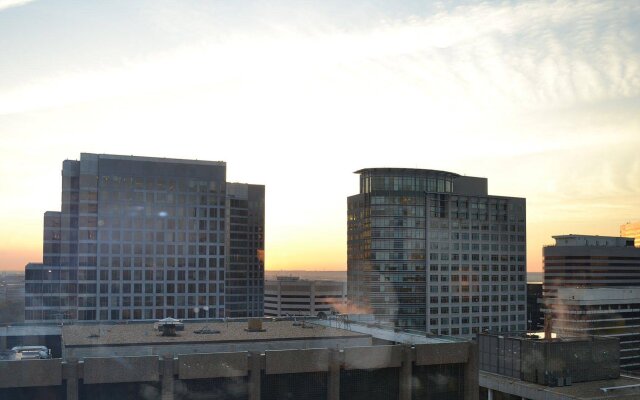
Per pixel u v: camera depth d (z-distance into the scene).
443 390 76.50
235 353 67.12
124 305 199.00
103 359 63.19
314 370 70.00
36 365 61.16
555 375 128.75
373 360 72.50
